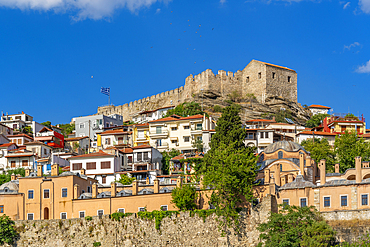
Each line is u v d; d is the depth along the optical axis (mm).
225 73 191375
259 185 84062
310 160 91812
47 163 118688
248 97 188750
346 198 76750
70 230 85250
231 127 112938
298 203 80312
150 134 143625
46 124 192125
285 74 193250
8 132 151250
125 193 89125
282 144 99938
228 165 83500
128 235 83438
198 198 86500
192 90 190500
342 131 144125
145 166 119250
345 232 74500
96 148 142750
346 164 101125
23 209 90625
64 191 90500
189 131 140125
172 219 82562
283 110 180875
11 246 84250
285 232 74688
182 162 118188
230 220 80750
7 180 108812
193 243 80875
